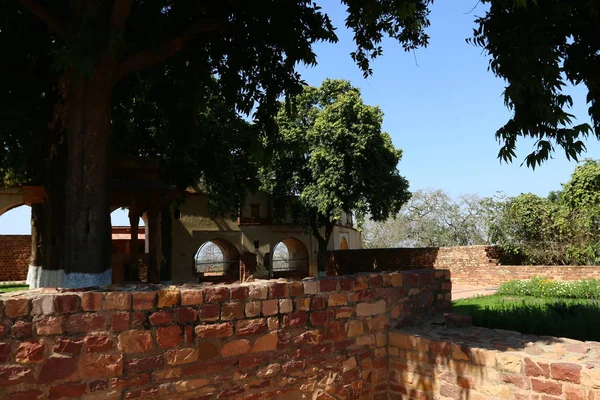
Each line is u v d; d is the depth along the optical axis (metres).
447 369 5.04
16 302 3.61
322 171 23.97
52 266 9.99
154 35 8.54
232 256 29.91
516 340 5.11
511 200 20.03
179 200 19.92
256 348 4.70
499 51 5.83
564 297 11.55
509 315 6.99
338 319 5.37
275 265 33.44
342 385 5.32
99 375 3.86
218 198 19.34
